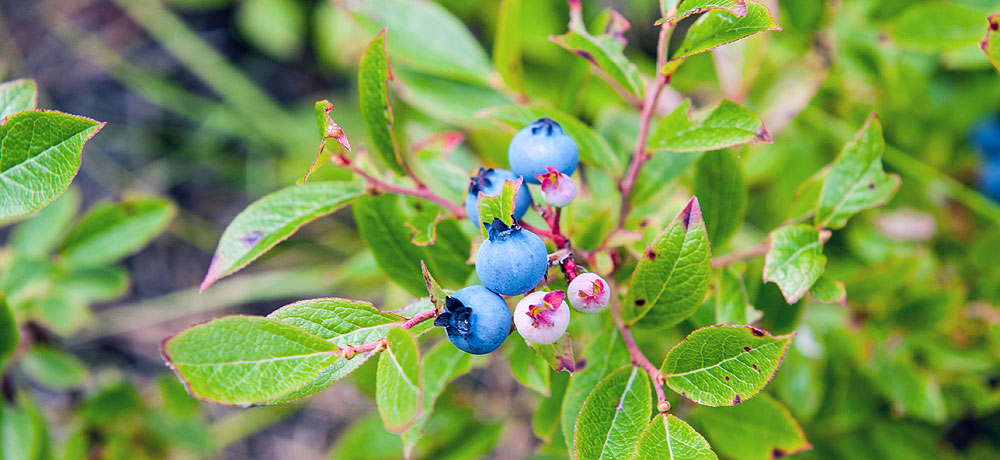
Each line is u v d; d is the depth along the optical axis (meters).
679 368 0.22
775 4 0.29
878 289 0.29
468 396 0.32
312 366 0.21
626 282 0.25
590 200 0.28
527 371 0.24
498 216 0.21
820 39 0.31
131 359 0.50
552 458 0.28
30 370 0.34
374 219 0.25
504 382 0.41
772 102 0.31
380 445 0.31
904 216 0.37
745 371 0.21
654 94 0.24
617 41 0.25
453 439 0.31
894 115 0.33
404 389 0.20
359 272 0.31
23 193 0.22
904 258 0.29
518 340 0.24
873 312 0.30
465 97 0.30
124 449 0.35
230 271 0.24
